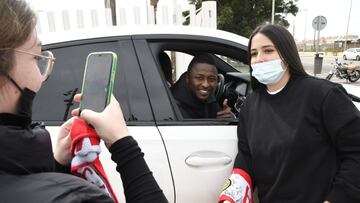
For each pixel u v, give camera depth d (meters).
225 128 2.09
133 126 2.00
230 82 3.04
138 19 5.21
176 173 1.98
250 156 1.91
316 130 1.67
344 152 1.64
